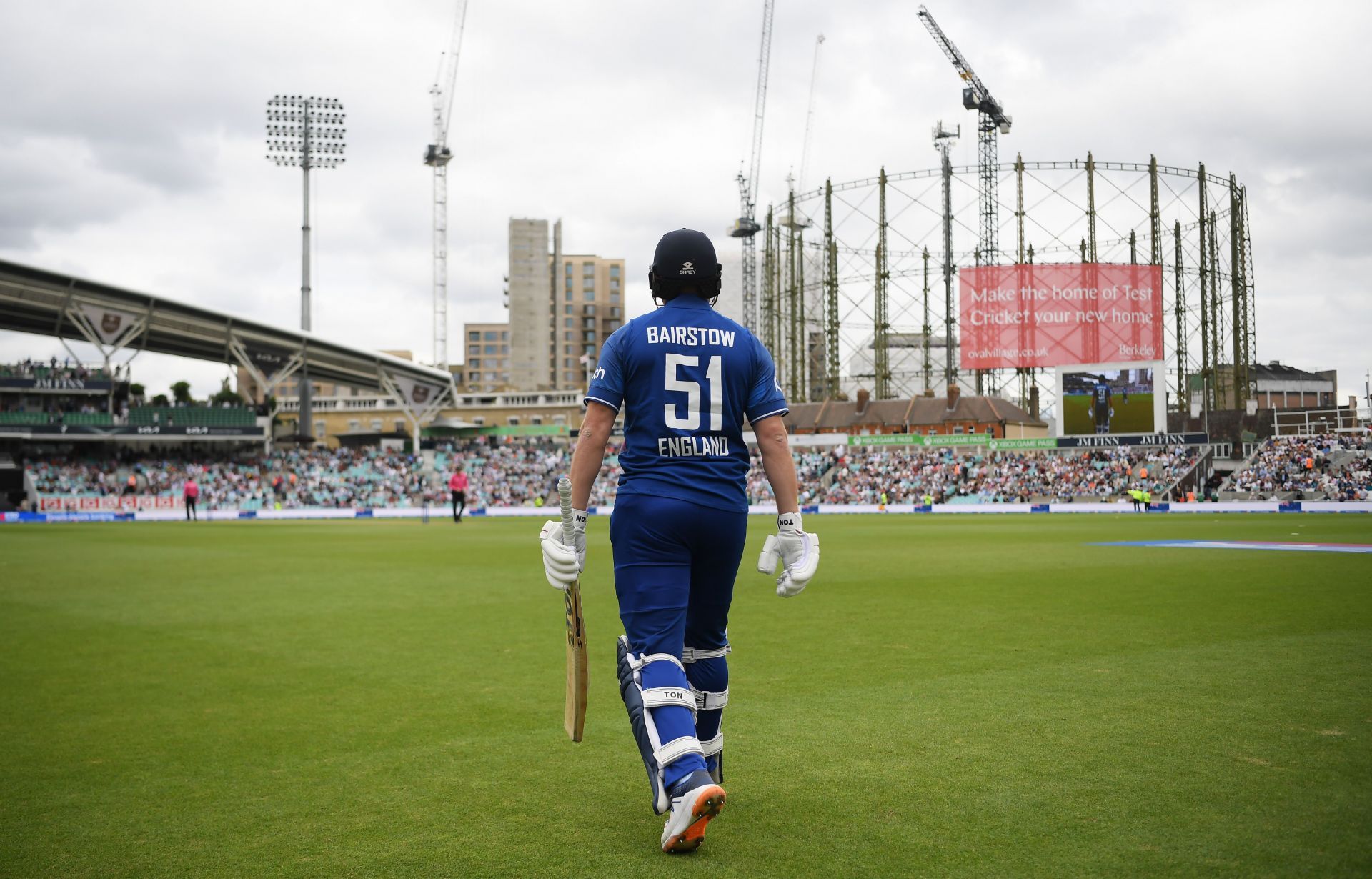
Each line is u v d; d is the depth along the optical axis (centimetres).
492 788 495
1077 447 6931
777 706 675
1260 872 358
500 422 11300
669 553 403
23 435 6794
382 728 639
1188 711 625
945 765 514
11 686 799
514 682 795
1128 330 8638
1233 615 1100
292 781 516
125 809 471
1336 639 916
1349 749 526
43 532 3884
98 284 6419
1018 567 1839
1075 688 711
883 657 870
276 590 1584
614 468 8025
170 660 924
